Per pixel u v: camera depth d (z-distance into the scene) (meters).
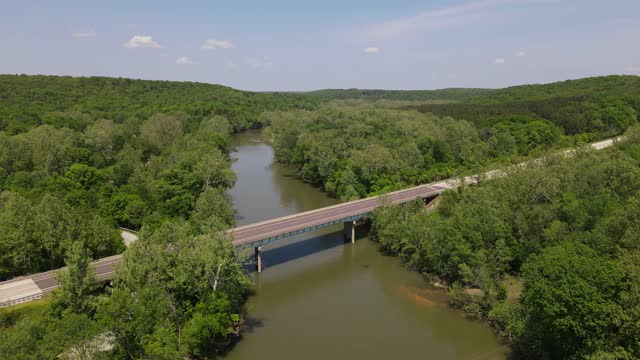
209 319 62.84
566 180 97.25
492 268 79.56
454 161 162.38
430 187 137.25
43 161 130.88
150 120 198.25
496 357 65.62
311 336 71.81
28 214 82.25
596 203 82.88
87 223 89.06
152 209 108.00
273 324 75.50
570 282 53.91
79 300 60.16
